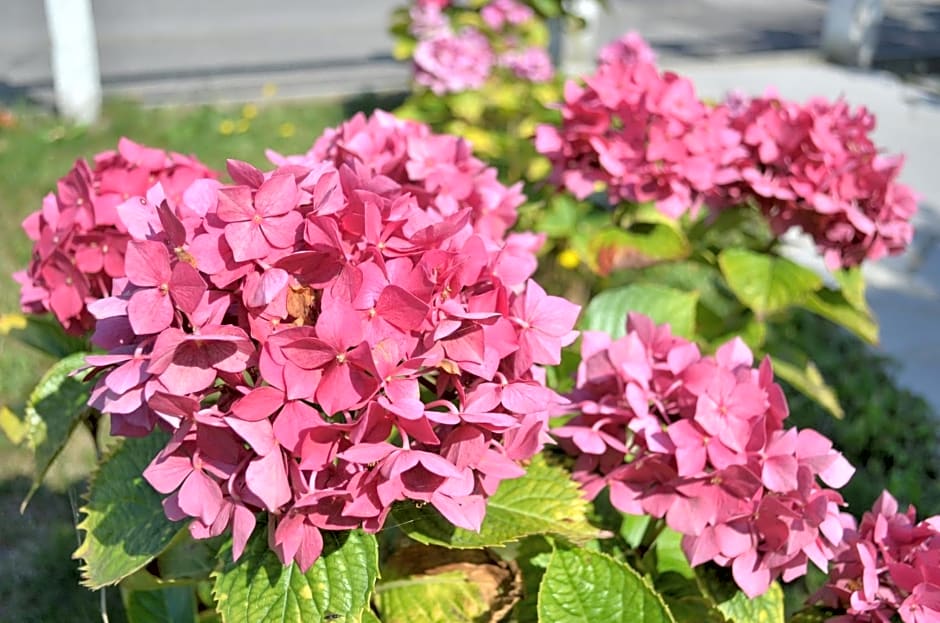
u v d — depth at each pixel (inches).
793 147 35.9
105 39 138.6
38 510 42.6
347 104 103.1
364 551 20.9
